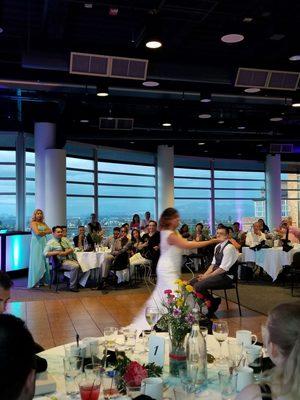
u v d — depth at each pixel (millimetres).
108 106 10375
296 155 18078
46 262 9227
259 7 5613
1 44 6895
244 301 7590
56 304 7453
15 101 9570
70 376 1866
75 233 13500
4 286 2271
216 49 7594
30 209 11891
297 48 6641
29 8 5832
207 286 6098
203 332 2311
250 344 2324
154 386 1773
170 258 4207
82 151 13828
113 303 7492
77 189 13664
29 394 878
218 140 12664
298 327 1280
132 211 15336
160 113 11094
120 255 9047
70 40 6996
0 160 11570
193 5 5332
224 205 17688
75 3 5570
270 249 9359
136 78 6539
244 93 8445
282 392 1251
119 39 7094
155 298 4207
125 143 14664
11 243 10570
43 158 10664
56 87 7445
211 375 2139
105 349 2189
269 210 17484
